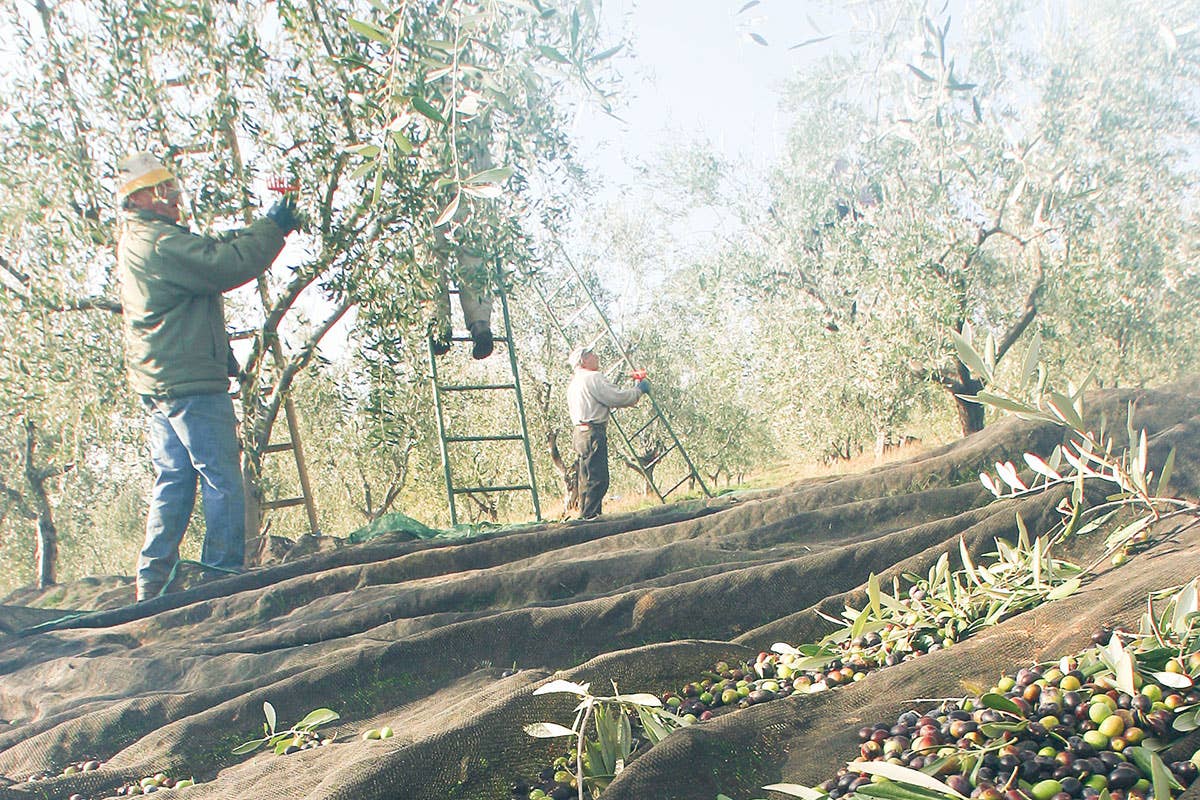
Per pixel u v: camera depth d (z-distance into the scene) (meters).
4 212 7.29
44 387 7.83
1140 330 14.79
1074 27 13.40
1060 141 13.32
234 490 5.79
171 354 5.64
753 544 4.17
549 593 3.94
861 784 1.71
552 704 2.29
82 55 7.43
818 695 2.13
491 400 15.61
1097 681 1.90
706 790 1.82
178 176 7.46
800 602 3.36
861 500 4.51
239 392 8.37
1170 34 4.24
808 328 16.45
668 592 3.32
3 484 11.74
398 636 3.53
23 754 2.93
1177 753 1.66
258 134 7.61
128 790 2.60
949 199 14.15
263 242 5.76
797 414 17.03
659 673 2.62
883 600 2.72
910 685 2.14
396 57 2.37
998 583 2.76
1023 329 14.61
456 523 8.45
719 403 18.72
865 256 14.85
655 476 19.69
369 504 13.80
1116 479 2.70
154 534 5.73
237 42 7.25
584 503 8.91
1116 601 2.24
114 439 9.74
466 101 2.36
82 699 3.47
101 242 7.69
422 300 7.60
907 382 15.02
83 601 6.87
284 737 2.80
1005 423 4.51
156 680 3.59
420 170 6.66
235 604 4.56
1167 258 15.16
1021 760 1.68
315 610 4.28
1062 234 14.37
